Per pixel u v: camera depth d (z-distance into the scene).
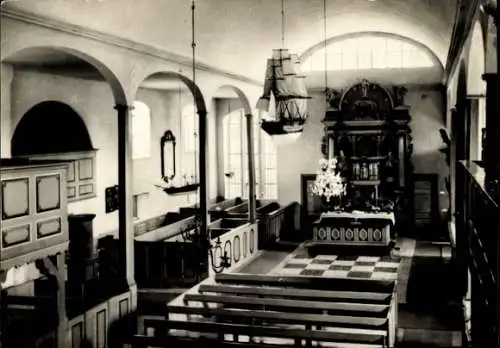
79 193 19.00
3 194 9.66
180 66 17.03
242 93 22.03
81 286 14.05
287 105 13.16
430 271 18.84
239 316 11.86
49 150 18.59
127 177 14.44
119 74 14.05
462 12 11.40
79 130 19.42
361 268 19.48
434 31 18.55
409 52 25.09
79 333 12.04
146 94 23.42
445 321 14.18
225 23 17.25
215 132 28.14
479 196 8.86
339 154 25.16
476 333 10.27
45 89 17.56
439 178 25.22
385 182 24.81
